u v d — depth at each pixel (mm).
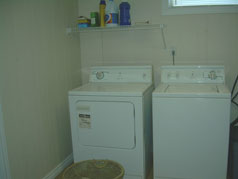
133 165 1951
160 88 1986
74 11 2533
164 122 1816
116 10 2348
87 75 2713
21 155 1745
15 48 1661
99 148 2012
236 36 2268
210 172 1793
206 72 2195
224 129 1707
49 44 2072
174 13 2363
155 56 2498
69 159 2445
